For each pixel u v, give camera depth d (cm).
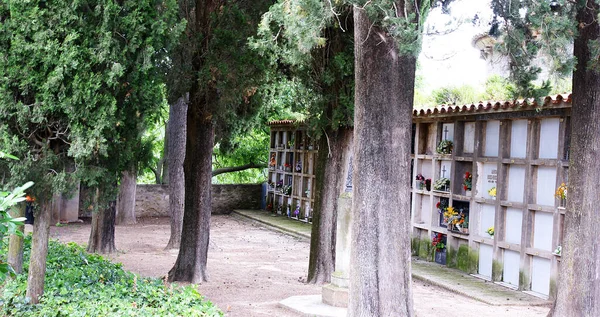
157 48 659
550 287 965
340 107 959
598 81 719
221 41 959
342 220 858
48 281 765
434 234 1292
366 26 620
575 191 736
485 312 866
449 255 1229
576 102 737
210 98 1002
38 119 616
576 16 724
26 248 1023
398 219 626
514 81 770
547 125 1020
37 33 604
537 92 753
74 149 617
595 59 696
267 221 1966
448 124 1277
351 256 641
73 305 654
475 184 1173
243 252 1410
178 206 1462
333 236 1027
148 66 632
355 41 641
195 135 1034
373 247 623
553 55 679
